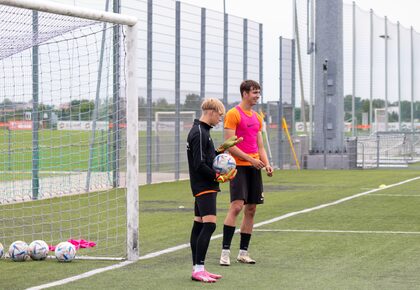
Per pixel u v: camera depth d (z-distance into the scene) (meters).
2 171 18.91
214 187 9.61
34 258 10.88
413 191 22.12
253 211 10.72
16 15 11.59
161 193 21.72
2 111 19.16
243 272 9.97
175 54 26.34
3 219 15.20
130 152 10.94
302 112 35.53
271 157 33.19
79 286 9.07
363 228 14.11
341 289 8.90
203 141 9.62
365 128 41.19
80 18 11.00
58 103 19.89
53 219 15.56
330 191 22.33
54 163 18.67
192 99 27.50
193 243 9.76
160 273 9.88
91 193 19.12
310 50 35.25
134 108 11.05
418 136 41.78
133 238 10.87
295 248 11.86
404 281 9.34
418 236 13.10
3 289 8.93
